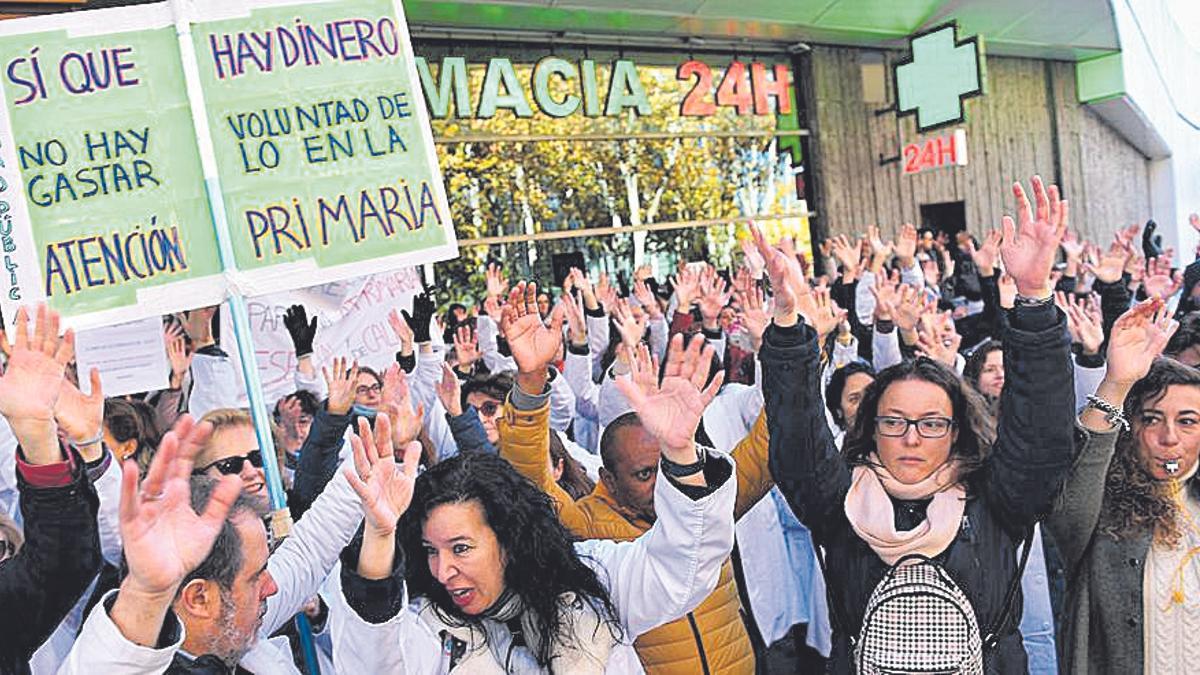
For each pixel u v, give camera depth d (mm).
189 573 1517
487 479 2072
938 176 12602
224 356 4141
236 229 2729
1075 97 14086
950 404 2311
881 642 2186
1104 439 2395
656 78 10836
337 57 2854
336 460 2867
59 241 2631
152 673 1487
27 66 2631
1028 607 3211
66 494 1762
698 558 2010
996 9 11297
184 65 2703
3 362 2562
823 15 10578
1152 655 2514
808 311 3025
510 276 10094
